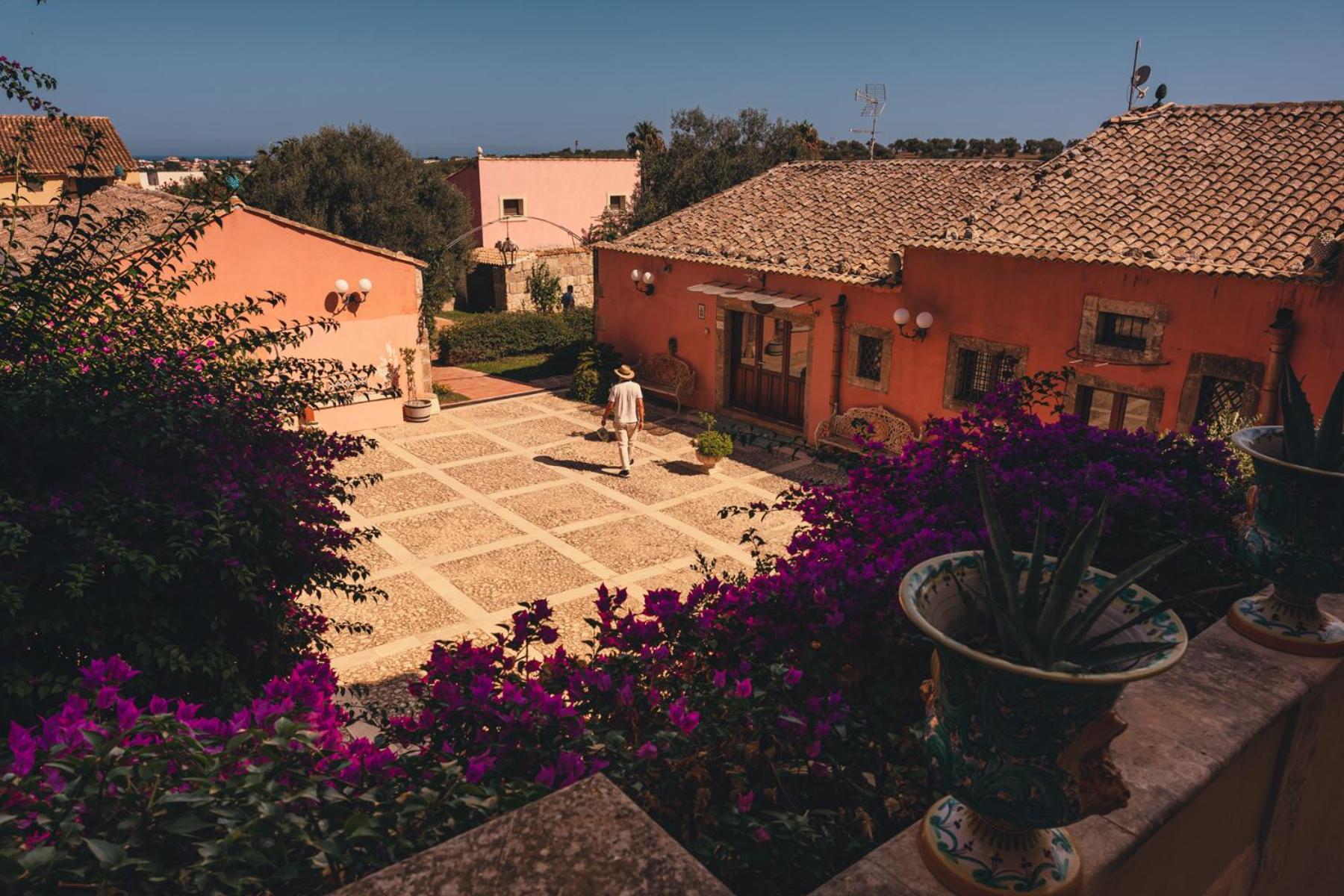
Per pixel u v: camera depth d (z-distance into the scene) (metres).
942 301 13.45
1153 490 3.87
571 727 2.66
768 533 11.80
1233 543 3.76
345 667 8.31
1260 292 10.15
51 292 5.20
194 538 4.51
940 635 1.56
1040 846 1.73
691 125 28.44
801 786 2.86
